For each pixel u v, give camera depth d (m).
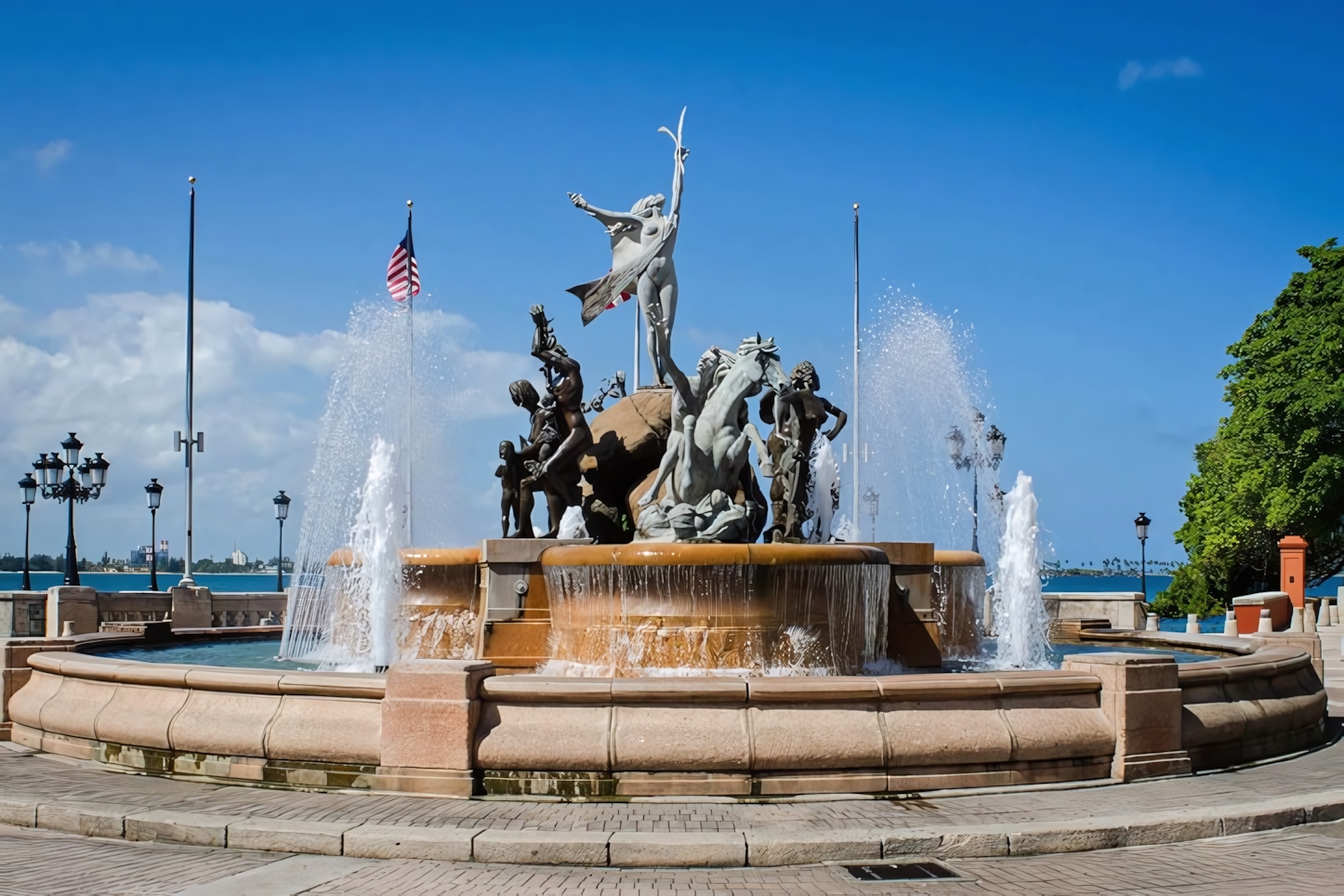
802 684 11.18
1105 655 12.28
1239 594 55.38
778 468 18.97
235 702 11.94
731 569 15.54
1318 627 39.88
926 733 11.23
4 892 8.47
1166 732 12.11
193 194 40.19
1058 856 9.70
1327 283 48.22
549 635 16.94
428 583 18.38
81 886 8.66
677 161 22.12
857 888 8.74
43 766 12.77
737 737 10.95
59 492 34.84
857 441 33.50
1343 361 46.22
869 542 18.31
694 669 15.36
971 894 8.58
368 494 18.78
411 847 9.55
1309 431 45.62
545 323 19.36
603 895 8.48
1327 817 10.96
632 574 15.75
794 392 19.25
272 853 9.71
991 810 10.48
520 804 10.70
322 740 11.35
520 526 18.58
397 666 11.27
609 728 11.01
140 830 10.20
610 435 21.06
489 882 8.84
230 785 11.58
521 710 11.21
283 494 44.66
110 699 12.84
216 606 32.81
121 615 31.12
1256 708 13.30
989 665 19.20
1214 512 54.00
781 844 9.39
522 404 19.44
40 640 15.12
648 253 21.73
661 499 18.12
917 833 9.63
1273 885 8.75
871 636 16.50
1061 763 11.70
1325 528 46.91
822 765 11.00
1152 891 8.61
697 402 18.98
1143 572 44.97
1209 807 10.63
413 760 11.12
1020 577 22.09
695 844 9.34
